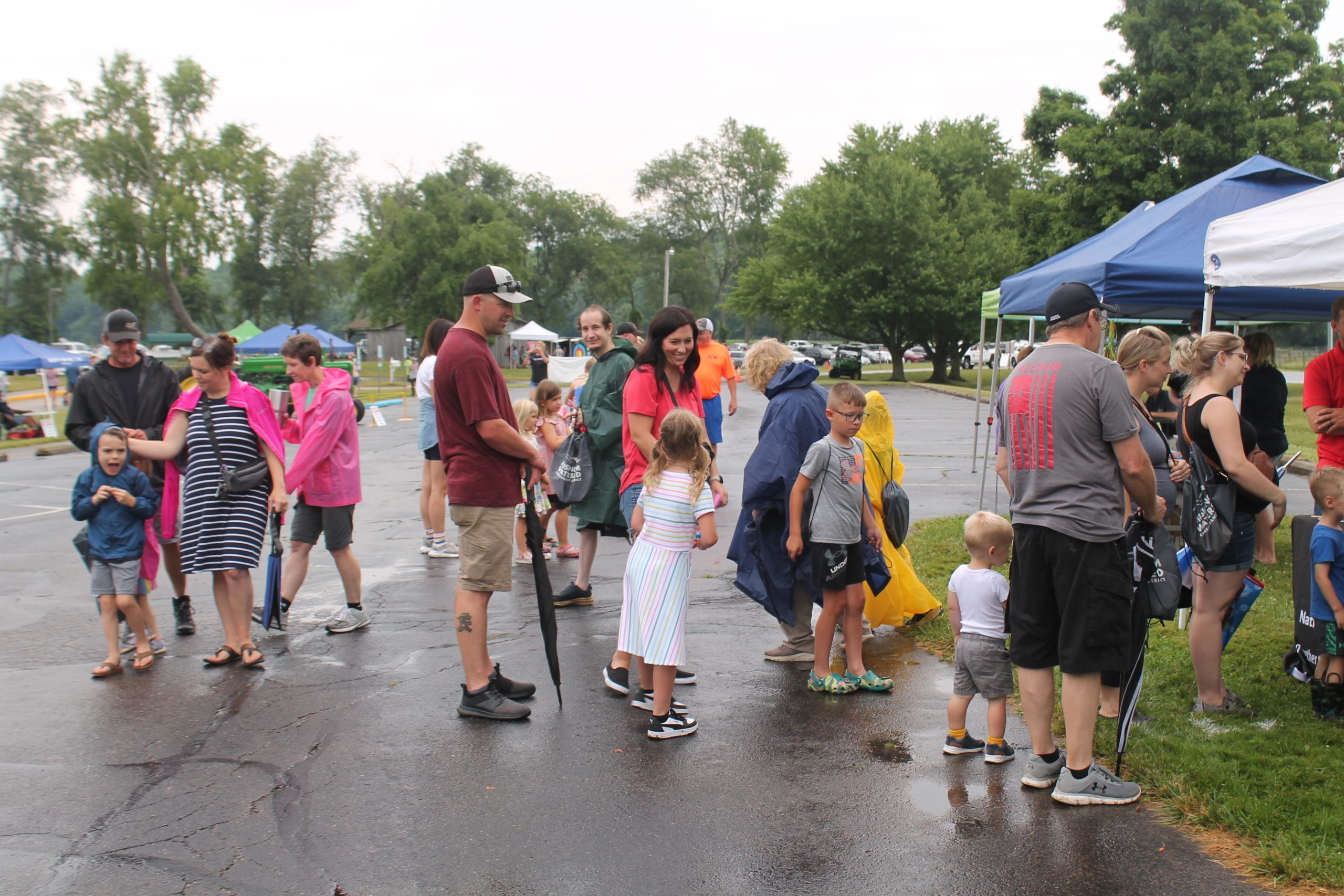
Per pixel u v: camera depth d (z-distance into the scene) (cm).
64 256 7469
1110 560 349
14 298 8600
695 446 438
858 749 419
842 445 473
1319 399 538
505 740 429
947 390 3550
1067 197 3278
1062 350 358
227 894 303
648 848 332
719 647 571
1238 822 338
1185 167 3088
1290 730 416
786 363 516
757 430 2048
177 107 5572
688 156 8619
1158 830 342
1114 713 442
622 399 636
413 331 6353
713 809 362
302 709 468
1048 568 359
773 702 479
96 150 5381
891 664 536
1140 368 492
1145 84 3095
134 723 450
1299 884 301
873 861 323
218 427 527
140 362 573
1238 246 496
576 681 511
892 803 366
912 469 1355
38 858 326
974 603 399
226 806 365
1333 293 786
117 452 508
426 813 359
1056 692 465
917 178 4334
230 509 529
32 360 3181
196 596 706
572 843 336
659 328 504
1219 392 425
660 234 8969
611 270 8262
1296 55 3180
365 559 820
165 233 5475
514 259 6519
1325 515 433
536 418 793
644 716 460
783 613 515
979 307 4241
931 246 4353
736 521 992
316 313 8112
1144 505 355
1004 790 377
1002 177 5516
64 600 700
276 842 337
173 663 540
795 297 4541
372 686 502
